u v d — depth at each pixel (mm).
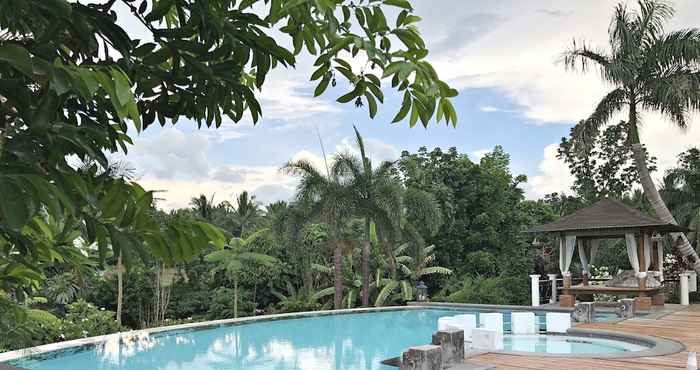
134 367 9422
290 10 1516
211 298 25094
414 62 1407
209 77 1406
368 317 17297
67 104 1294
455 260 27672
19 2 984
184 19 1358
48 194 880
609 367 7523
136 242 1229
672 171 27547
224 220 29328
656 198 18844
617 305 16047
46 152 1060
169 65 1635
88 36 1145
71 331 12945
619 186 31484
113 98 959
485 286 22891
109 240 1228
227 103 1586
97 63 1236
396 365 9305
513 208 29812
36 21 1095
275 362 10086
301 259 25641
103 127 1254
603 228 16516
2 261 1366
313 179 21188
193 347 11531
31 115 979
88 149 1008
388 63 1418
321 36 1601
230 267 22547
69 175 1038
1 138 965
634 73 18312
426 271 24953
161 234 1304
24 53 844
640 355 8312
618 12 18609
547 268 27172
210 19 1347
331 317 17156
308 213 21312
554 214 32531
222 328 14312
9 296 1681
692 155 28562
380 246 24734
